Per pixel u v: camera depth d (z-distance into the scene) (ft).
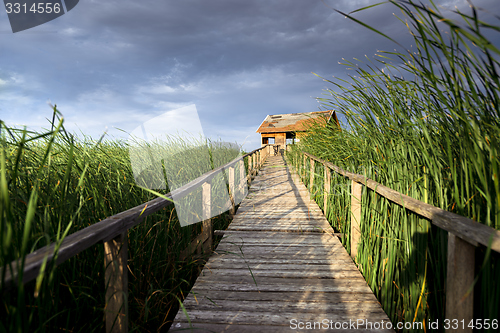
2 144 3.95
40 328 3.17
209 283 7.64
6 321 3.33
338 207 12.23
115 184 7.35
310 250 10.08
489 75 3.33
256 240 11.14
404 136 6.52
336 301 6.73
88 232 3.63
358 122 10.31
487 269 3.51
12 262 2.85
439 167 5.11
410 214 5.57
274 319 6.02
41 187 5.01
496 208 3.71
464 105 3.96
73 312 4.62
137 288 5.84
